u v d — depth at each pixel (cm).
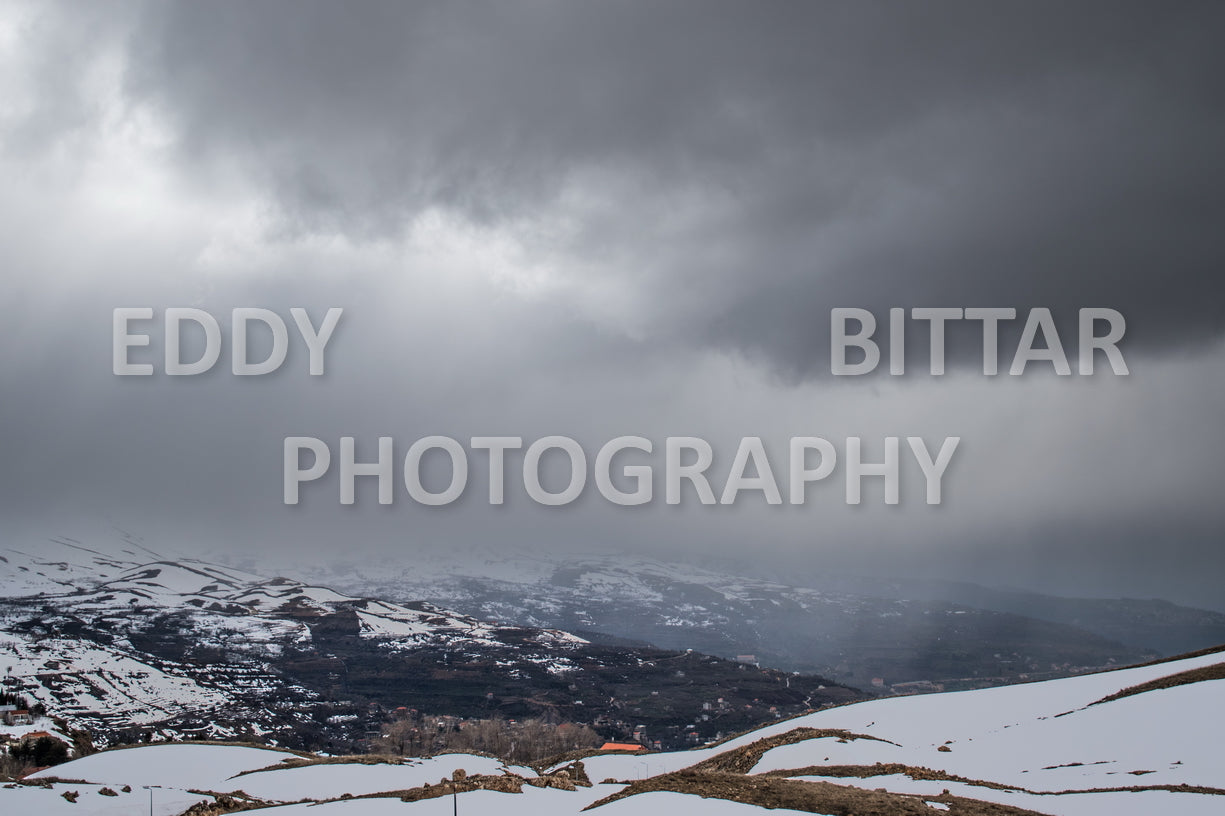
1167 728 7412
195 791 8712
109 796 8638
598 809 5781
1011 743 8019
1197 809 5278
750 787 5856
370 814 6247
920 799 5647
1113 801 5638
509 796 6569
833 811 5316
